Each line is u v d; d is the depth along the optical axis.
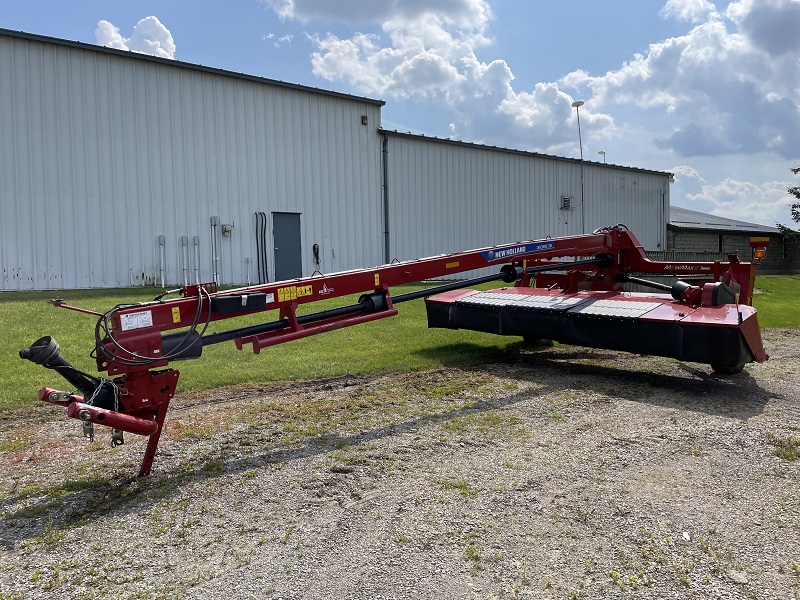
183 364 7.67
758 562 3.08
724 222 41.94
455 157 21.78
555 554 3.14
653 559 3.10
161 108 15.14
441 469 4.27
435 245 21.25
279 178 17.22
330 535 3.32
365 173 19.20
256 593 2.78
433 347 9.23
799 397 6.48
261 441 4.89
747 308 6.55
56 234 13.76
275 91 17.09
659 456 4.55
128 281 14.70
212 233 15.98
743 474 4.22
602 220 28.14
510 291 9.00
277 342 4.86
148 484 4.03
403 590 2.81
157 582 2.87
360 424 5.34
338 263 18.58
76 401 3.78
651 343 6.62
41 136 13.55
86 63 14.08
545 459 4.47
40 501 3.77
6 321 9.27
